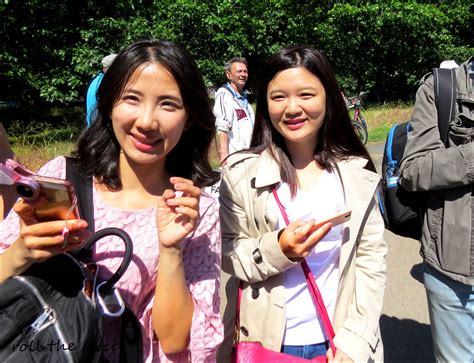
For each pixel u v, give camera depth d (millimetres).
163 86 1471
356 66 24000
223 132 5629
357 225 2008
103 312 1304
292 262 1850
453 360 2320
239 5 21328
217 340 1540
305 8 23625
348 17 22188
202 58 19344
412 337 3721
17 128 13781
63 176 1553
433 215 2271
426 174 2154
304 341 1976
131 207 1586
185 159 1763
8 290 1213
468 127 2168
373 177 2105
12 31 15516
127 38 16203
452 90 2203
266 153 2107
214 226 1645
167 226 1445
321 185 2100
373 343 1913
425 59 23578
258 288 1974
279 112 1988
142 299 1531
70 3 16625
